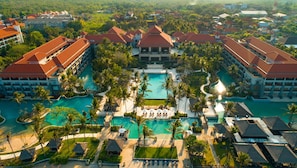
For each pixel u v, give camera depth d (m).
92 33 178.12
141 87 98.12
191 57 116.00
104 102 89.44
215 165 58.03
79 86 99.44
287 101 90.50
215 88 101.31
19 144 67.94
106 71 96.62
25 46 133.75
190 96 87.88
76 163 60.41
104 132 72.38
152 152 63.56
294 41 151.12
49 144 63.81
